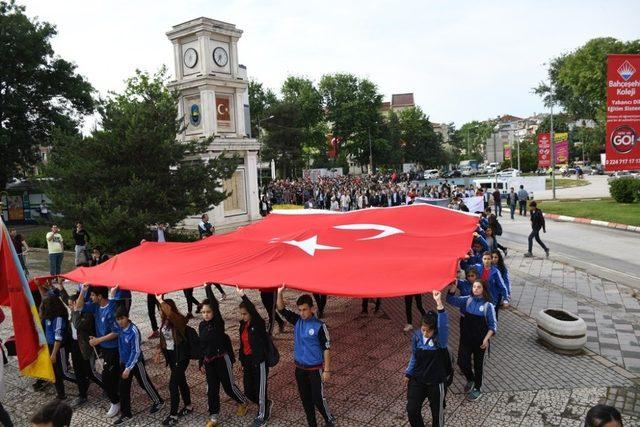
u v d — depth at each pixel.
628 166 15.21
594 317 10.27
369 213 11.58
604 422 3.07
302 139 69.50
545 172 72.81
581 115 53.41
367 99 78.50
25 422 7.25
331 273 6.93
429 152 94.06
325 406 6.23
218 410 6.73
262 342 6.62
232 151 27.17
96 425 6.93
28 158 37.22
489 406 6.73
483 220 14.41
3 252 7.40
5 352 8.59
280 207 25.73
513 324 10.01
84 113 38.75
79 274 8.41
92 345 7.03
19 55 33.34
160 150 19.00
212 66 26.50
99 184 18.83
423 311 10.49
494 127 122.00
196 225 26.28
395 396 7.21
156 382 8.28
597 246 18.41
